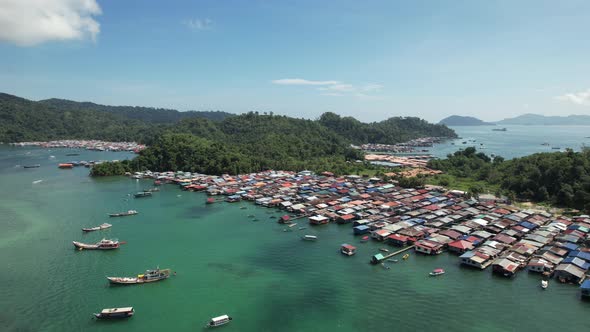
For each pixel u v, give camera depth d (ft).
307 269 365.40
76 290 321.93
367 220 503.20
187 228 497.46
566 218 503.61
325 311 289.74
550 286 325.42
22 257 394.32
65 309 291.58
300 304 299.79
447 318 278.67
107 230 487.61
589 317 279.08
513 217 498.28
